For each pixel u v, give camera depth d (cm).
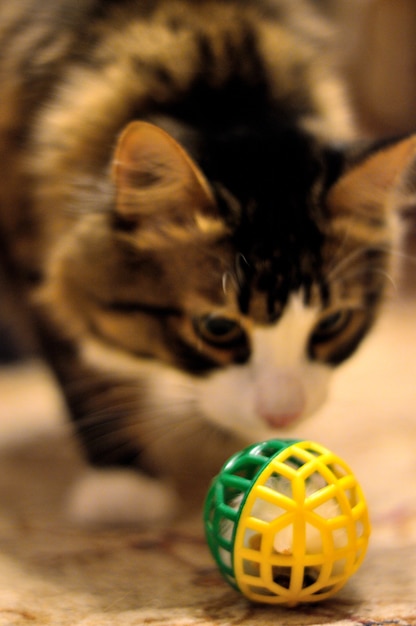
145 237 44
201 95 47
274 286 43
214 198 43
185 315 44
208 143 44
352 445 54
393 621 36
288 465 37
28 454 57
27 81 49
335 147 46
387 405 62
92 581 40
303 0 54
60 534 45
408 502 46
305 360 45
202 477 51
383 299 48
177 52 47
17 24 51
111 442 50
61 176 47
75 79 48
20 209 49
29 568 41
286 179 44
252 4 50
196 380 46
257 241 43
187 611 38
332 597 38
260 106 47
